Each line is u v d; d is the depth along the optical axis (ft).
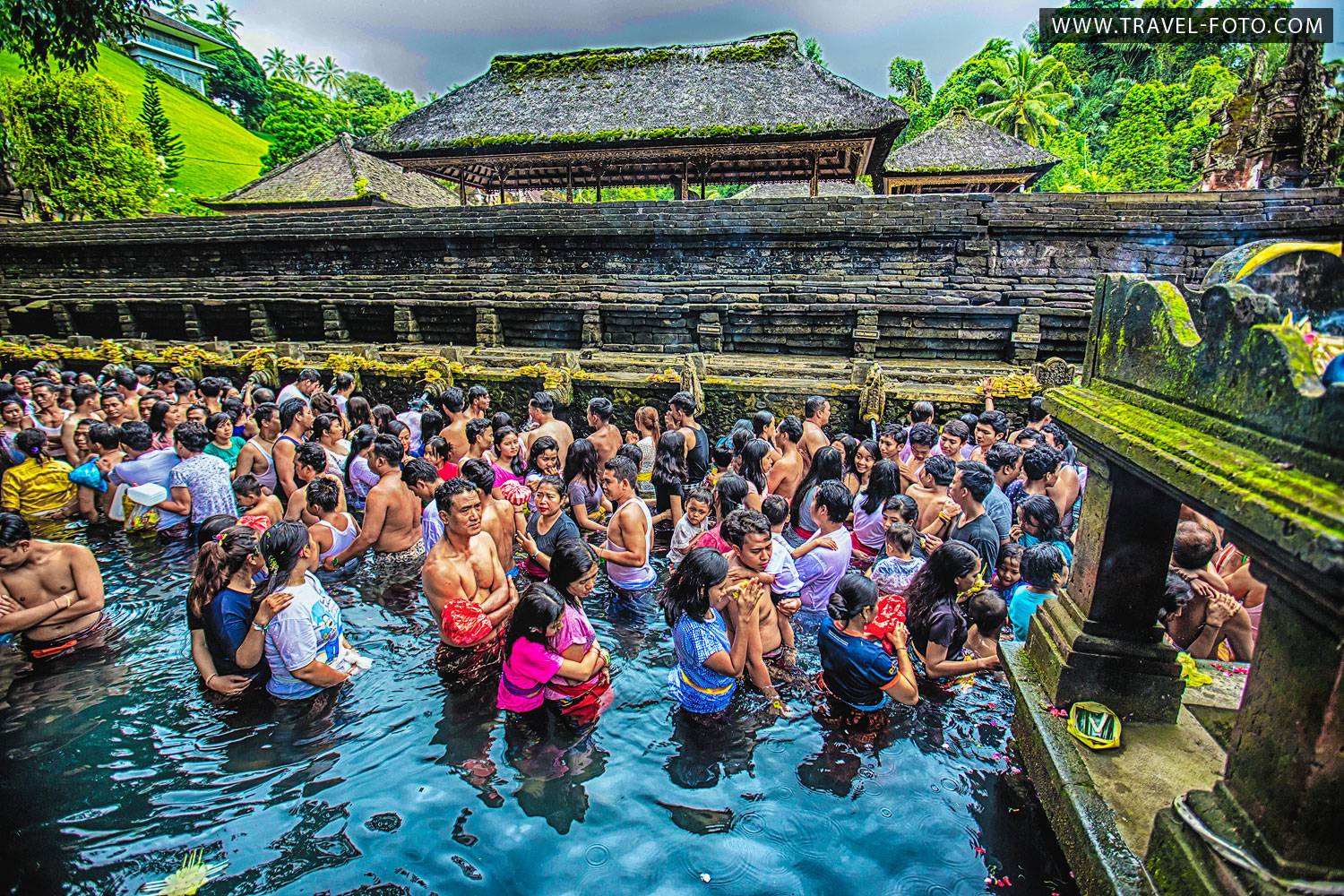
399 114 203.10
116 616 19.30
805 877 11.24
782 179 74.54
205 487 24.12
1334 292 9.70
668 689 15.90
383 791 13.01
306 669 14.88
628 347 43.19
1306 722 6.49
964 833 12.00
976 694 15.70
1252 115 51.93
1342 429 5.98
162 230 52.60
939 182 85.66
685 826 12.28
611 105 58.18
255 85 236.63
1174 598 15.02
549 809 12.62
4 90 77.00
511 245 46.21
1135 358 10.57
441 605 16.39
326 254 50.21
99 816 12.28
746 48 60.49
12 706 15.29
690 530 21.25
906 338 38.88
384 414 27.32
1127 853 8.68
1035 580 15.60
